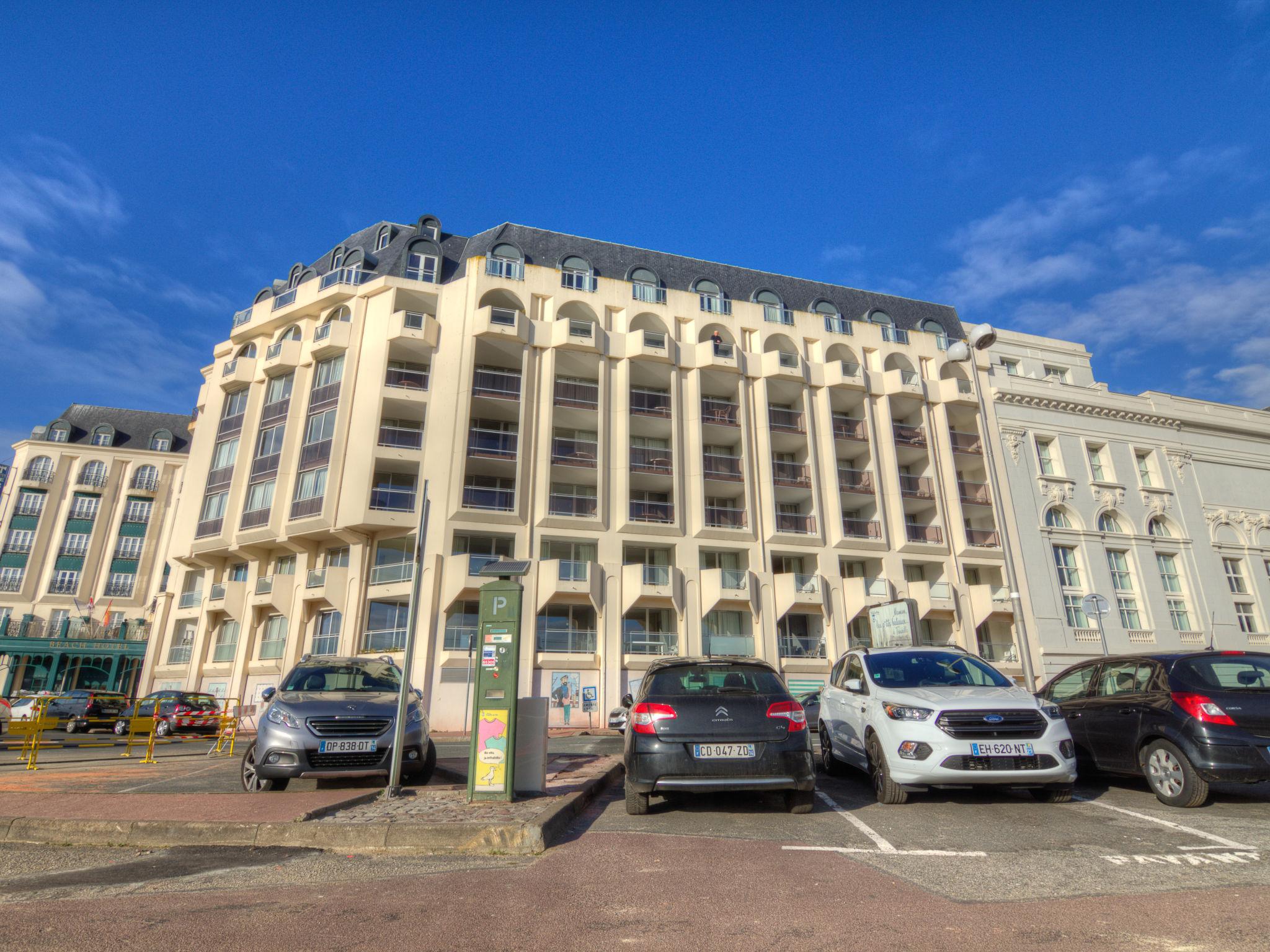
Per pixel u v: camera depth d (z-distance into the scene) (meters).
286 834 5.59
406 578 27.02
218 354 36.75
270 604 29.05
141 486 54.19
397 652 26.48
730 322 35.50
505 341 30.78
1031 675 20.52
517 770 7.21
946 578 34.06
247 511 30.53
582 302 33.44
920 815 6.64
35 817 6.02
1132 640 35.00
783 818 6.62
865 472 35.00
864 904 3.93
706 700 6.73
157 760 13.46
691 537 30.94
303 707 8.37
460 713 25.53
